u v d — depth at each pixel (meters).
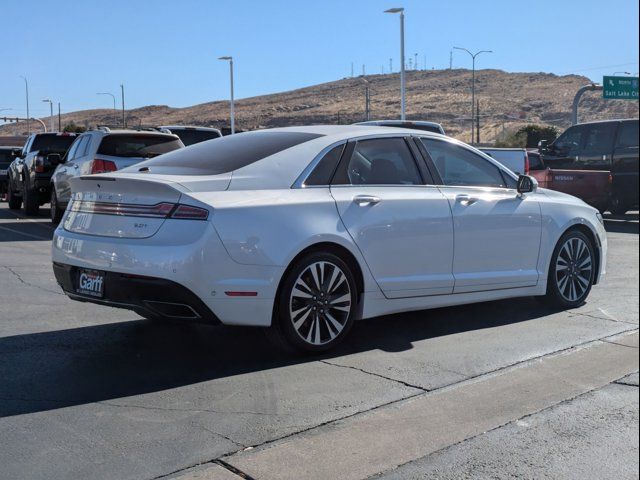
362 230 5.77
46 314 6.82
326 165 5.82
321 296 5.57
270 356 5.64
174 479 3.60
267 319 5.30
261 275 5.23
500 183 6.98
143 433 4.14
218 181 5.34
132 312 6.98
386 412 4.52
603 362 5.59
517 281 6.88
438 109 152.75
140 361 5.46
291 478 3.65
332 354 5.73
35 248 11.23
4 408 4.46
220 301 5.10
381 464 3.83
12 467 3.69
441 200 6.31
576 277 7.46
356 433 4.20
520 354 5.79
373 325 6.67
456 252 6.39
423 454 3.96
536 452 4.02
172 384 4.96
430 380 5.12
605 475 3.76
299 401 4.68
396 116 147.38
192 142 18.47
